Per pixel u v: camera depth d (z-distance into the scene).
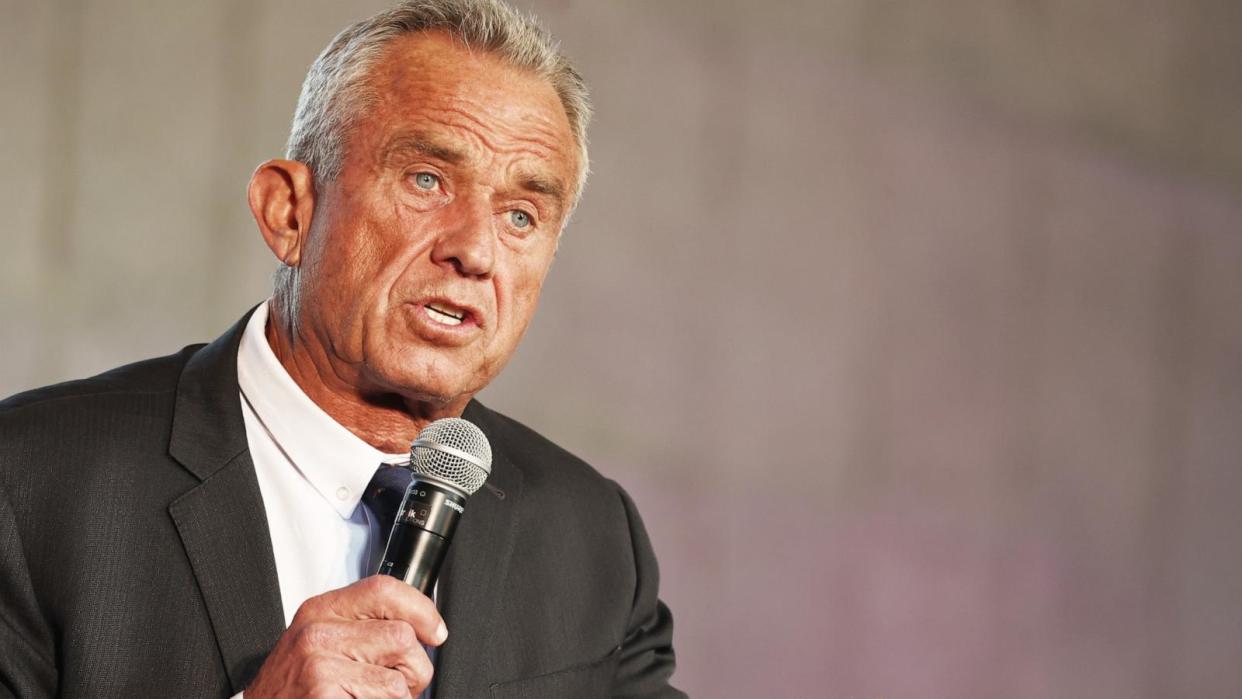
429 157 5.88
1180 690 19.97
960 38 19.12
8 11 13.93
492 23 6.08
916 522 18.47
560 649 6.60
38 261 13.96
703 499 17.23
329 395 6.20
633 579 7.19
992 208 19.17
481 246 5.81
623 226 16.94
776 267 17.81
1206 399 20.42
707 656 17.14
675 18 17.31
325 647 4.97
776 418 17.70
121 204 14.30
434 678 6.15
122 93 14.35
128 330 14.24
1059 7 19.80
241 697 5.04
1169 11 20.50
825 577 17.84
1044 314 19.47
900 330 18.53
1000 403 19.12
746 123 17.72
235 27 14.83
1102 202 19.94
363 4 15.43
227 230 14.69
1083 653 19.38
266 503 6.11
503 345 6.05
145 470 5.87
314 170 6.14
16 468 5.68
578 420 16.59
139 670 5.52
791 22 18.05
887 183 18.55
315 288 6.01
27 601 5.52
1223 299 20.62
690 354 17.25
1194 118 20.58
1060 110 19.73
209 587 5.69
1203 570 20.25
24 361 13.84
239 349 6.46
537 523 6.95
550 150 6.06
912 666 18.30
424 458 5.39
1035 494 19.27
